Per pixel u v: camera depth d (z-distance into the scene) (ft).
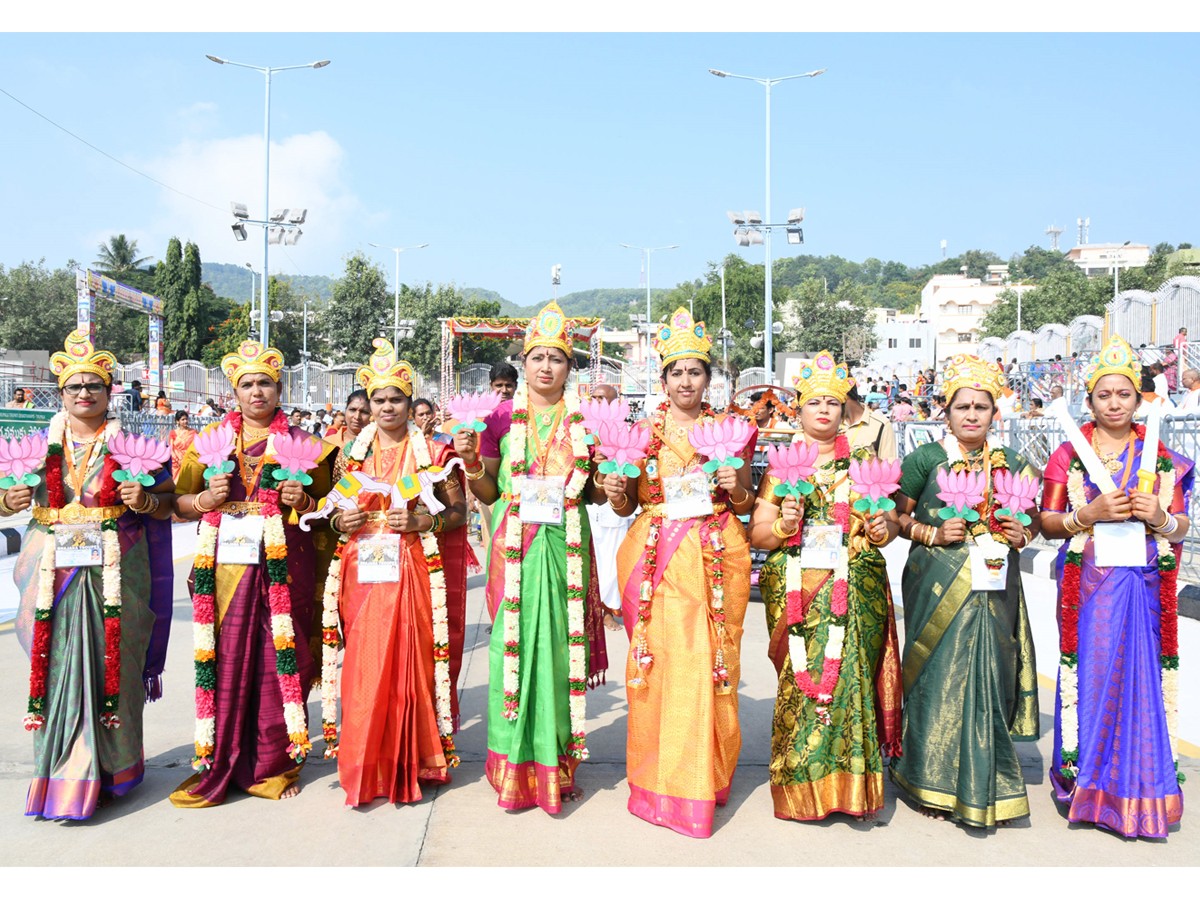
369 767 12.57
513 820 12.25
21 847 11.37
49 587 12.21
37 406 70.69
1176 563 12.07
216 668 12.78
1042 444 35.22
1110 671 11.92
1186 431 28.12
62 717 12.12
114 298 83.15
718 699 12.42
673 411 13.14
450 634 14.83
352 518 12.82
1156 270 165.48
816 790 12.06
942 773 12.09
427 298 160.04
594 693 18.54
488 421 13.79
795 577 12.35
